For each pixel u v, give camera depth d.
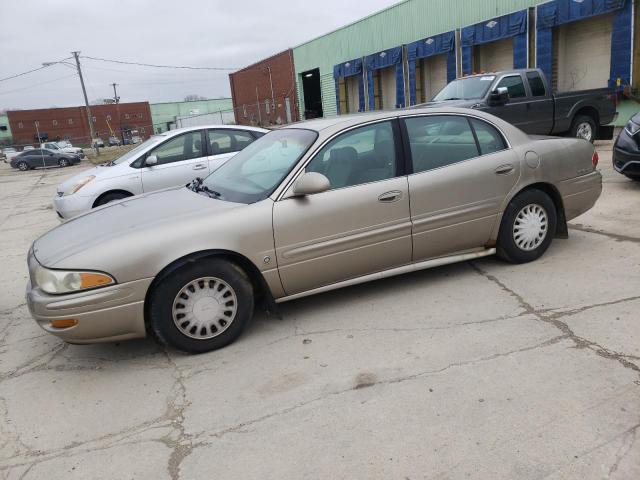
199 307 3.71
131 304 3.52
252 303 3.88
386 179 4.20
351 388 3.16
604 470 2.35
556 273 4.62
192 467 2.61
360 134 4.22
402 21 25.22
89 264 3.45
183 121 50.84
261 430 2.85
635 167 7.31
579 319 3.74
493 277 4.66
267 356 3.65
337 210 4.00
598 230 5.79
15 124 71.69
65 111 73.94
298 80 36.03
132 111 77.94
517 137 4.79
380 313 4.16
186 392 3.31
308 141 4.14
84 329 3.46
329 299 4.52
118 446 2.84
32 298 3.56
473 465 2.44
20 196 16.47
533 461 2.43
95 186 7.90
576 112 11.61
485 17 20.72
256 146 4.89
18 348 4.22
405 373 3.27
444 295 4.38
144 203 4.41
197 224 3.70
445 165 4.42
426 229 4.34
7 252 7.77
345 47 30.08
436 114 4.52
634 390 2.88
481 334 3.67
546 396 2.90
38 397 3.43
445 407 2.89
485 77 10.88
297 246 3.91
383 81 28.20
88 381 3.57
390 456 2.55
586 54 17.78
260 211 3.82
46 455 2.82
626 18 15.62
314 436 2.75
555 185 4.88
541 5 18.03
